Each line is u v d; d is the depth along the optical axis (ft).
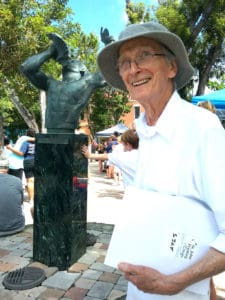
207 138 4.02
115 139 50.75
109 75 5.80
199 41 50.80
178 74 5.12
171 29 44.55
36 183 12.87
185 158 4.25
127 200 4.52
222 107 21.13
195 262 4.01
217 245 3.86
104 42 10.12
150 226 4.28
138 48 4.72
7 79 32.50
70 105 12.81
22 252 14.11
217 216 3.91
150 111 4.85
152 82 4.71
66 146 12.34
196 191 4.23
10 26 26.68
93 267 12.75
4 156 29.71
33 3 28.84
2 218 15.56
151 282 4.01
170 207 4.22
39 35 28.76
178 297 4.42
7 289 10.92
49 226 12.71
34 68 12.96
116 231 4.48
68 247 12.52
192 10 46.29
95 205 27.45
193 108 4.39
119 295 10.73
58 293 10.78
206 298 4.45
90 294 10.79
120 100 107.34
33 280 11.26
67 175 12.40
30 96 39.68
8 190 15.53
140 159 4.88
